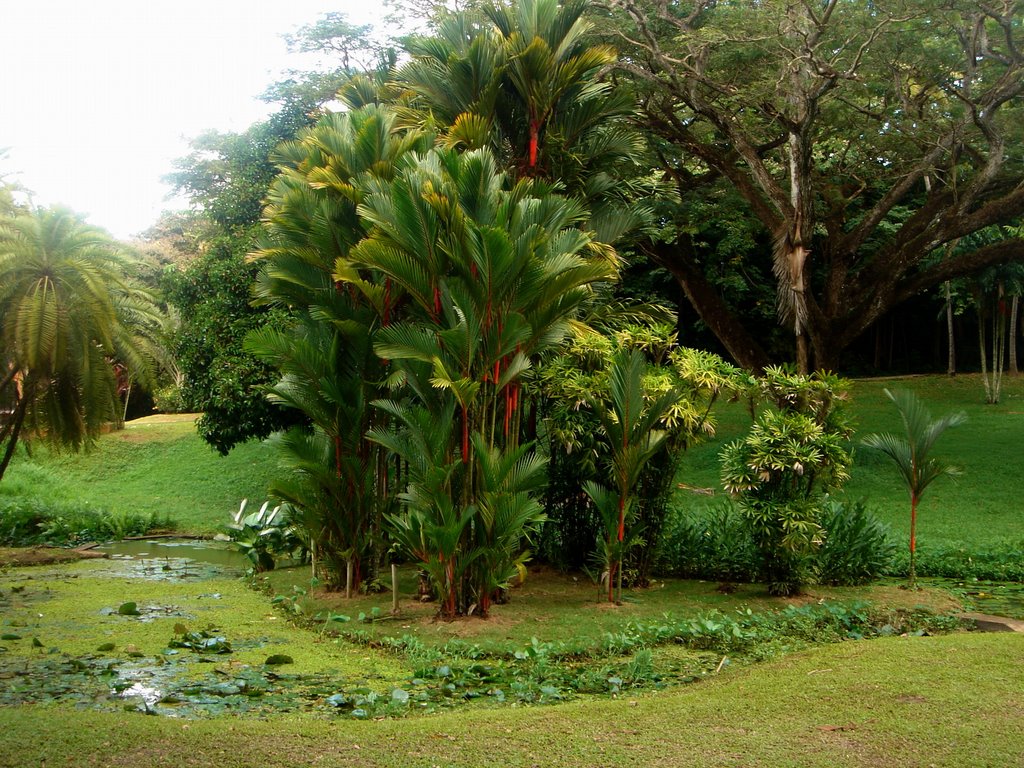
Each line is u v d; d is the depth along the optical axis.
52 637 7.56
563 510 10.47
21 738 4.21
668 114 16.56
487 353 7.85
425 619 8.00
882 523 12.31
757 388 9.50
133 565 12.78
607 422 8.71
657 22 15.56
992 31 15.38
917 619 8.08
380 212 7.96
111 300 14.64
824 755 4.02
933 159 15.90
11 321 13.78
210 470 21.23
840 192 18.23
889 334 33.38
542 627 7.68
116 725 4.46
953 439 20.14
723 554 10.50
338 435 9.32
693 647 7.02
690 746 4.19
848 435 9.59
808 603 8.76
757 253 27.25
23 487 19.80
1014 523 13.95
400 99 10.70
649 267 25.83
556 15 9.96
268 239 10.23
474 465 8.03
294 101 18.02
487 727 4.57
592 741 4.29
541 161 10.15
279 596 9.43
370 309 9.30
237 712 5.21
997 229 23.47
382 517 9.49
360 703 5.37
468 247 7.52
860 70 14.72
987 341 33.12
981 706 4.64
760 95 14.52
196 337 14.95
